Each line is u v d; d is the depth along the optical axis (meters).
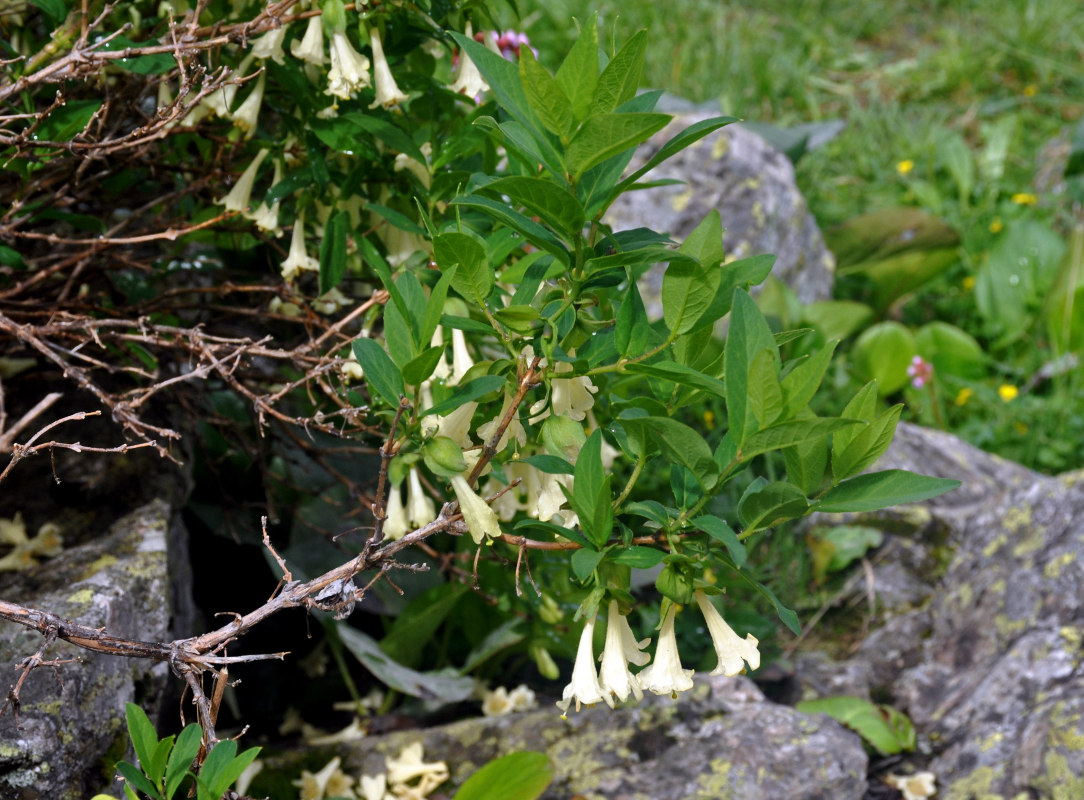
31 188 0.74
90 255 0.76
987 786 0.85
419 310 0.60
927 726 0.96
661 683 0.58
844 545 1.18
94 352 0.85
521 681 1.02
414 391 0.60
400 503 0.70
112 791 0.71
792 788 0.82
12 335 0.79
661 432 0.57
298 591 0.60
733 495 1.07
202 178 0.81
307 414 0.86
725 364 0.56
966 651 1.01
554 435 0.59
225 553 1.05
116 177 0.80
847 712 0.95
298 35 0.74
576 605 0.88
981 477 1.28
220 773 0.58
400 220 0.71
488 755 0.86
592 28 0.56
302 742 0.91
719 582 1.01
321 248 0.74
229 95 0.73
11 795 0.66
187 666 0.60
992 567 1.04
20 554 0.80
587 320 0.60
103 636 0.60
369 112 0.74
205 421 0.94
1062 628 0.90
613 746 0.85
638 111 0.60
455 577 0.90
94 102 0.73
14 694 0.59
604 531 0.58
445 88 0.77
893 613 1.15
